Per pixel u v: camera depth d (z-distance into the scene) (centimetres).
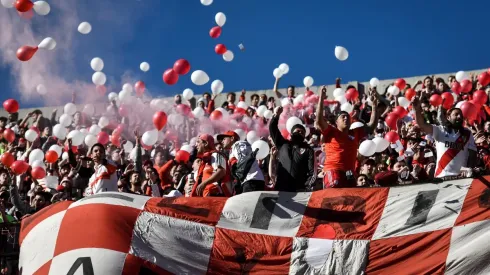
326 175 1080
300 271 937
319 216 969
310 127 1592
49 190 1448
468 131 1085
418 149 1350
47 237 980
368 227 945
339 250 936
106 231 962
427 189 956
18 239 1085
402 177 1255
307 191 998
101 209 985
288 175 1070
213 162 1077
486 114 1605
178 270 945
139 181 1274
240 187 1112
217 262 954
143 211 987
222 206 995
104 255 941
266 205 989
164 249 956
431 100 1522
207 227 976
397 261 916
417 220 934
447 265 895
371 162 1309
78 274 930
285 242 955
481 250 889
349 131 1101
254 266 948
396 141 1453
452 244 906
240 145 1127
